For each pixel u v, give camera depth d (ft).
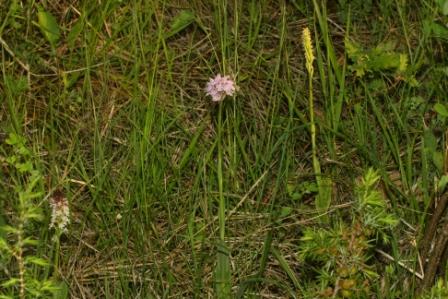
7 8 13.60
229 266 11.92
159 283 11.94
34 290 10.19
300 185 12.80
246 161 12.82
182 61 13.75
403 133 13.32
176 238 12.43
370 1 14.39
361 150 12.93
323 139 13.17
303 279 12.16
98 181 12.44
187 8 14.21
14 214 12.18
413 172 13.15
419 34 14.02
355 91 13.53
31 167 12.21
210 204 12.50
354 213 11.35
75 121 13.10
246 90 13.56
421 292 11.55
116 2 13.65
